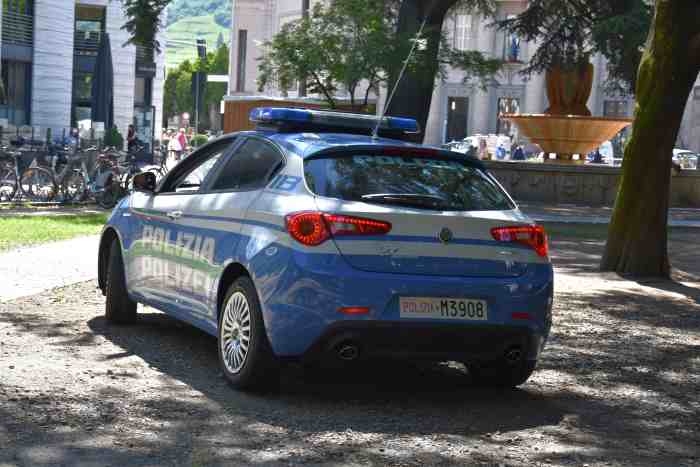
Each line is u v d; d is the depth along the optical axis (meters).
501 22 33.88
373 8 25.31
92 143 29.44
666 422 7.30
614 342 10.47
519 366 7.86
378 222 7.02
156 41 27.64
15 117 49.47
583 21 33.25
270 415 6.84
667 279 15.76
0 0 46.41
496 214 7.40
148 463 5.70
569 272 16.23
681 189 36.06
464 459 6.07
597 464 6.14
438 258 7.12
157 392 7.30
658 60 15.31
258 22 68.19
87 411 6.69
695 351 10.19
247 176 7.90
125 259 9.54
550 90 37.06
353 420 6.84
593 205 34.75
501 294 7.23
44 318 10.06
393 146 7.49
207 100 125.94
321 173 7.21
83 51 55.66
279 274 7.00
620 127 36.12
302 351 7.01
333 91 27.52
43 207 24.69
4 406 6.68
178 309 8.47
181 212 8.48
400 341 7.01
